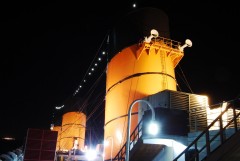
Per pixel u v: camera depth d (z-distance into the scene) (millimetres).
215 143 16719
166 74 30000
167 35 33531
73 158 43875
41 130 33750
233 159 11664
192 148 18516
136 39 31797
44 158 32781
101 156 43594
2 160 40156
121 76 31359
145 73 29531
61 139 57906
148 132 19391
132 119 27609
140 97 28531
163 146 20625
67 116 59625
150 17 32938
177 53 31219
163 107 20484
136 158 21562
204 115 21531
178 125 19797
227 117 21156
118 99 30641
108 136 30688
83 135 58781
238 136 10953
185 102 22625
